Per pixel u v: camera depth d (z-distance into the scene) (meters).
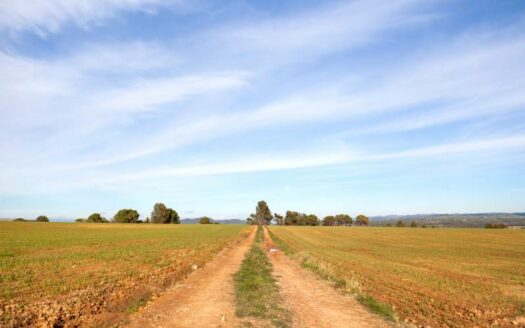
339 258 37.31
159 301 16.02
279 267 30.53
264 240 71.56
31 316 12.59
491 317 15.55
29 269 23.97
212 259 34.09
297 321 13.55
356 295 18.53
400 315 15.07
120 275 21.89
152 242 53.06
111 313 13.59
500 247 58.41
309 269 28.66
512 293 21.36
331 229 130.38
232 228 127.06
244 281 21.66
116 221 164.00
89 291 17.02
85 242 50.34
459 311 16.23
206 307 15.03
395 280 24.12
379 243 66.56
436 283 23.36
